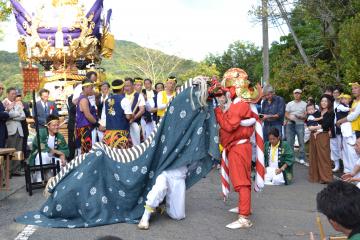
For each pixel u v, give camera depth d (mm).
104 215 5996
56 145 8656
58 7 15648
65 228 5824
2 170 8273
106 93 9812
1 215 6477
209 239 5477
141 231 5730
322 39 17156
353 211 2363
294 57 17828
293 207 7129
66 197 5988
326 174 9148
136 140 9344
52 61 15883
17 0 15727
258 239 5520
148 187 6234
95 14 15953
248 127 6090
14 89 10148
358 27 12703
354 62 12797
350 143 9195
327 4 16453
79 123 8469
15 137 10078
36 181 8359
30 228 5797
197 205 7168
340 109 10398
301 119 12086
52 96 14570
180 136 6016
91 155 6184
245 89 6062
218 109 6102
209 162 6285
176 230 5805
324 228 5965
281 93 19938
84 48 15461
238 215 6430
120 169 6164
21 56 16016
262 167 6312
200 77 6000
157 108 10820
